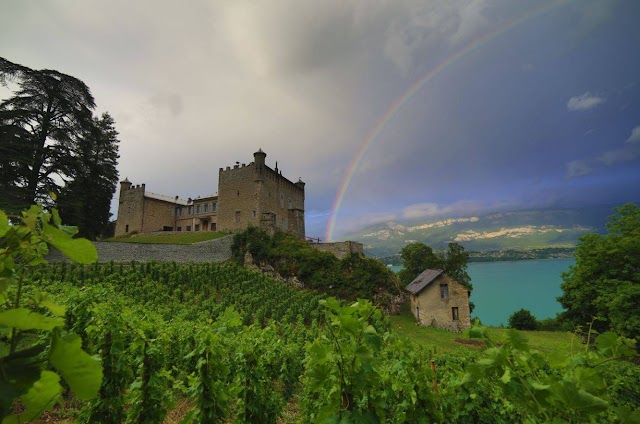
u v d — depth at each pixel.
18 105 27.70
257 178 43.19
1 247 1.03
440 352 19.42
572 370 2.06
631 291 19.30
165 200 52.59
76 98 30.75
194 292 25.42
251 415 5.43
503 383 1.84
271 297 27.14
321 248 40.62
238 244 38.62
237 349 5.79
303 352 12.92
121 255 29.77
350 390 2.44
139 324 5.86
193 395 4.48
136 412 4.95
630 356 1.97
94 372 0.92
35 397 0.90
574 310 24.66
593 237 23.97
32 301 1.11
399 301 35.72
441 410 4.18
